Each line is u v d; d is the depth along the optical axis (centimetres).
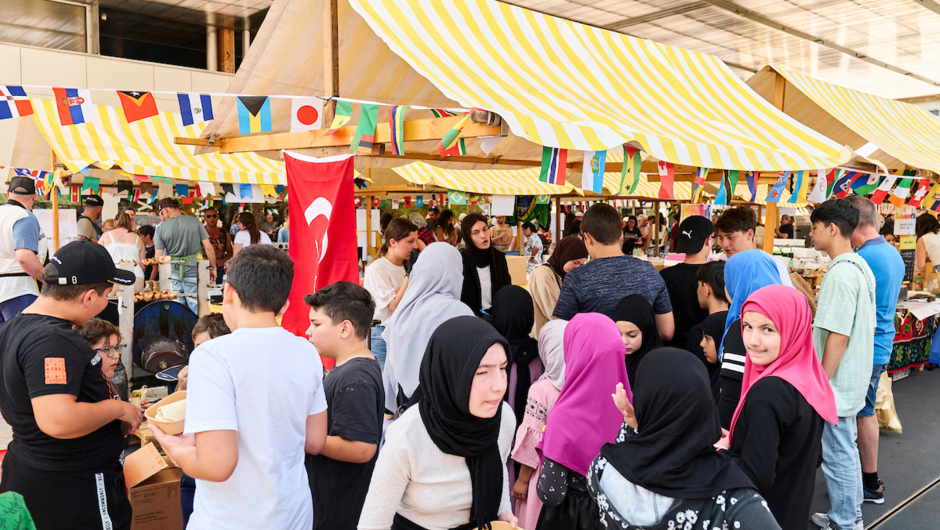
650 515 143
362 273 746
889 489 377
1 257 441
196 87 1325
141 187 733
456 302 286
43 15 1222
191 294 538
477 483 160
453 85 257
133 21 1376
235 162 709
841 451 291
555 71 345
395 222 409
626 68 399
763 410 187
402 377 283
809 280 665
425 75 258
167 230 640
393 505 158
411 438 157
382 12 306
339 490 199
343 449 190
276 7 303
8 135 1012
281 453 161
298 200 314
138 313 466
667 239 1316
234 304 170
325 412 180
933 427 487
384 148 304
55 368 185
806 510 197
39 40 1220
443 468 158
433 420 156
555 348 242
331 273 304
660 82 402
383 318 391
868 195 450
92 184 625
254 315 167
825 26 1391
